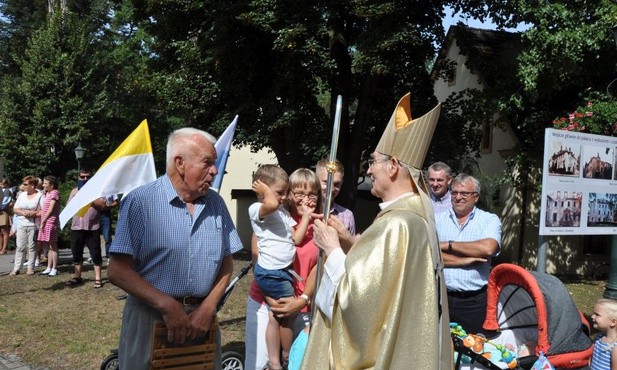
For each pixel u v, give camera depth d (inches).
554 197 193.9
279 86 505.7
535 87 462.6
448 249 161.5
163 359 111.4
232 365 194.2
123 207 111.3
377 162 106.0
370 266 92.7
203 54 543.5
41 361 228.1
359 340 91.8
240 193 719.7
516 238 597.9
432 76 626.2
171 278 111.3
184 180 112.2
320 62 479.2
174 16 564.7
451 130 540.4
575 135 197.3
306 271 158.1
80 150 844.6
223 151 206.7
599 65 453.4
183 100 561.0
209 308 114.7
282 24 473.4
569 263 575.8
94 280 393.4
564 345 137.0
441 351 94.0
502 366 130.6
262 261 155.3
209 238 114.7
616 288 301.1
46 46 1087.0
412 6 479.8
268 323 159.5
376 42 445.4
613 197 208.5
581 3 427.8
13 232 456.1
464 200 166.7
